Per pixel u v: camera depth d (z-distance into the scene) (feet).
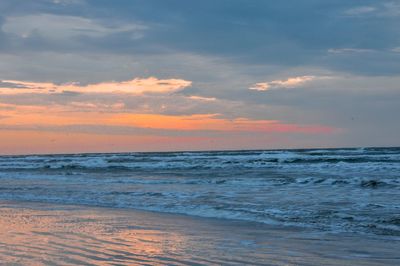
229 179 76.28
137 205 47.37
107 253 23.40
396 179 65.21
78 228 32.58
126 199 52.47
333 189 58.08
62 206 48.01
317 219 35.17
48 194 60.49
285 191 56.59
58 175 100.63
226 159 139.33
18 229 31.96
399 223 32.32
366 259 22.54
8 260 21.49
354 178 69.36
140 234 29.94
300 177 75.72
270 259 22.39
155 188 64.80
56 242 26.45
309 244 26.50
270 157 141.69
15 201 54.34
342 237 28.66
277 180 70.95
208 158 150.30
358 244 26.37
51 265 20.54
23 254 22.89
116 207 46.57
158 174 97.40
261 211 39.81
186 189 62.03
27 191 65.51
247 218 37.09
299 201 45.80
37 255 22.67
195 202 47.75
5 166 148.25
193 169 111.24
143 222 35.76
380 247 25.46
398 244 26.27
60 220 36.88
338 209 39.45
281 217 36.70
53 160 183.01
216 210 41.57
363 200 45.57
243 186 65.26
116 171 112.78
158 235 29.60
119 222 35.81
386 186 59.72
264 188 61.57
